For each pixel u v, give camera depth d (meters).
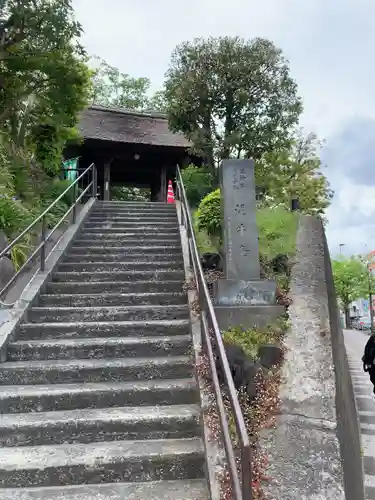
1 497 3.48
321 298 6.27
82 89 12.86
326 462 3.64
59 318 6.37
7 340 5.53
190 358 5.35
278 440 3.86
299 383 4.59
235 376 4.61
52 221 9.91
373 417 10.10
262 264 7.21
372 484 6.84
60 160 13.83
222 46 13.73
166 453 3.84
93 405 4.66
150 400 4.73
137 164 20.45
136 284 7.29
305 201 16.66
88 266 8.05
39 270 7.49
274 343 5.23
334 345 5.37
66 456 3.85
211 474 3.48
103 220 10.93
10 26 10.58
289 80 13.97
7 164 10.40
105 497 3.49
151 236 9.74
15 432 4.16
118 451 3.91
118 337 5.92
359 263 45.59
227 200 6.48
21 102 12.08
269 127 13.79
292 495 3.33
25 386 4.91
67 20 10.57
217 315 5.76
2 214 8.14
